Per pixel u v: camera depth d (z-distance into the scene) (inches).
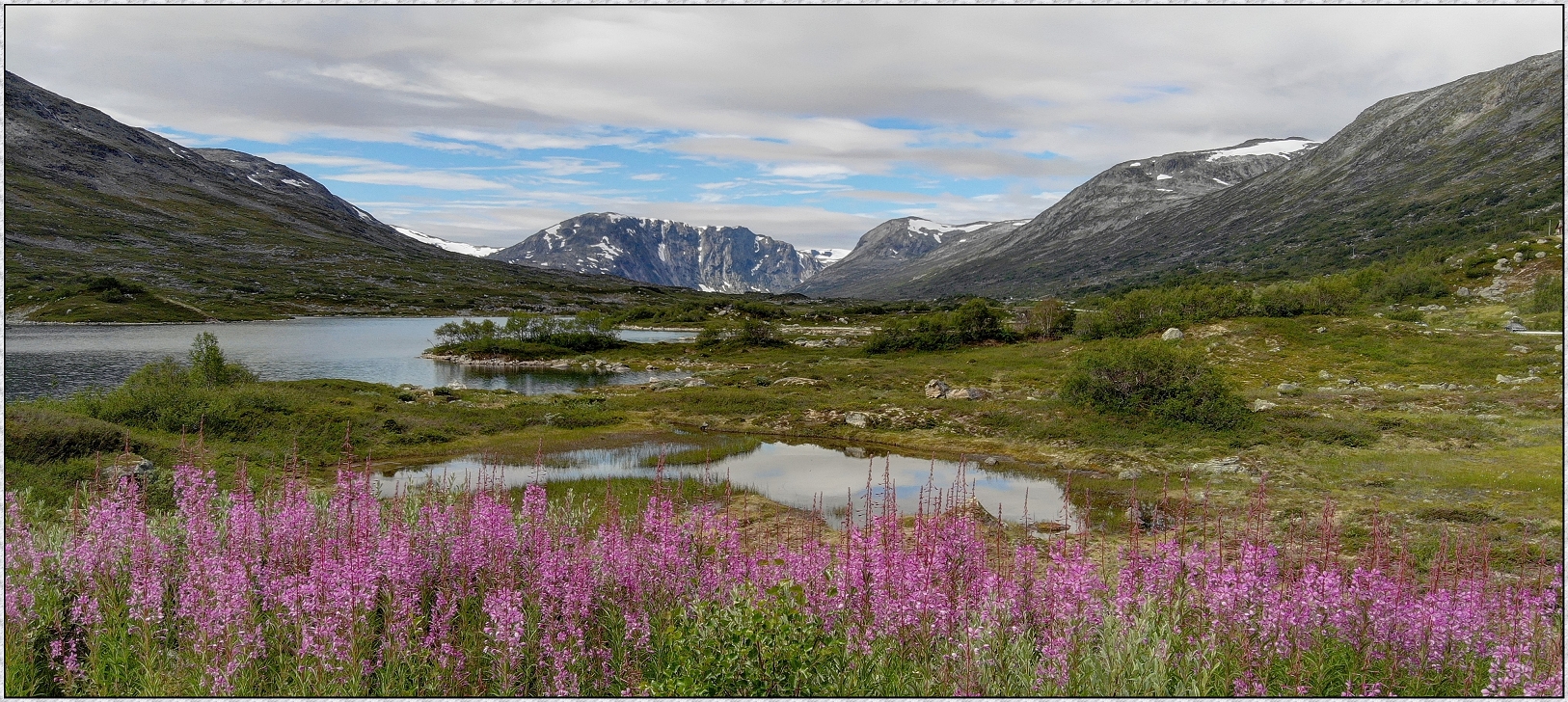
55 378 2635.3
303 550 411.8
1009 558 430.3
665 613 391.9
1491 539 814.5
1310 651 342.3
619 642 380.8
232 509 443.8
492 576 407.5
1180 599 364.2
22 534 447.2
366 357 3818.9
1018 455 1526.8
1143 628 336.2
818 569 410.6
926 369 2778.1
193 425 1387.8
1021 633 353.7
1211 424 1555.1
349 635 343.9
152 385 1648.6
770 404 2028.8
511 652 347.9
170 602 410.6
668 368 3444.9
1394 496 1045.2
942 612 349.4
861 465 1470.2
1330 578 357.7
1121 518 1001.5
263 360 3553.2
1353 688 333.7
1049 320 3700.8
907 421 1804.9
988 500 1155.3
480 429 1713.8
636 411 2018.9
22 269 7121.1
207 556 392.2
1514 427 1438.2
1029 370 2640.3
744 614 340.8
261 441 1398.9
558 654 354.6
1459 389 1872.5
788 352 3833.7
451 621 390.9
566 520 577.3
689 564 433.1
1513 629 354.6
